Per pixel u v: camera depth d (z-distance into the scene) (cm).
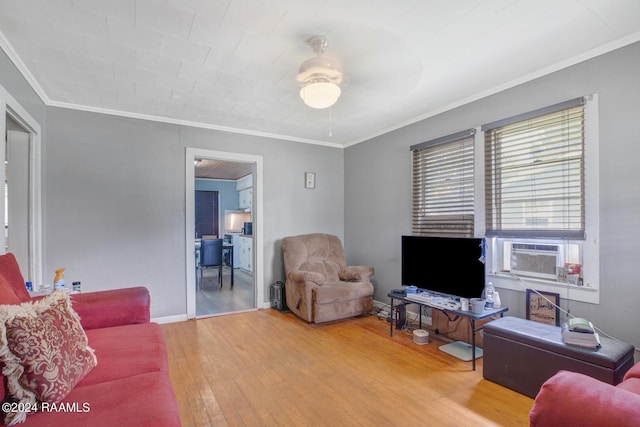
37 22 190
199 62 241
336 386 223
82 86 283
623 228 213
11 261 174
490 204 295
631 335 209
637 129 207
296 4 177
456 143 328
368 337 321
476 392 215
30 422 105
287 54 230
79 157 328
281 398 208
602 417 82
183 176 381
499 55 233
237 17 188
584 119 231
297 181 464
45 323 125
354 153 479
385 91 296
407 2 176
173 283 372
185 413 191
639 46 207
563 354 192
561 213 246
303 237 438
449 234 333
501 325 229
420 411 193
